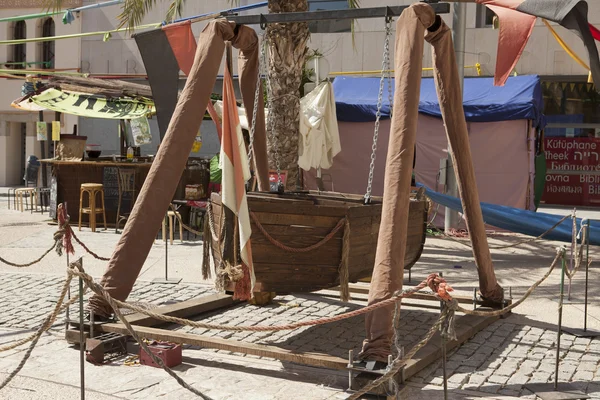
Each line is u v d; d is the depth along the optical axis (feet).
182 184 53.21
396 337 15.94
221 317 27.37
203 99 23.00
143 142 60.34
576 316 28.02
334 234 22.22
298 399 18.30
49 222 55.16
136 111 56.03
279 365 21.26
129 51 88.33
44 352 22.09
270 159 42.04
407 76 21.36
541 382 20.02
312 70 64.80
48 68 92.27
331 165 53.31
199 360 21.62
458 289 32.78
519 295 31.48
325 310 28.89
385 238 20.17
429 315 28.27
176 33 27.32
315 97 51.93
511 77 57.98
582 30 21.95
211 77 23.15
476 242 26.89
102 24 88.99
